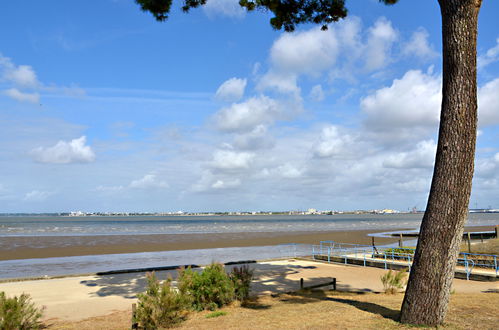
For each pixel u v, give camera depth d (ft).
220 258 88.17
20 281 53.42
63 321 32.35
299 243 129.18
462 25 23.62
